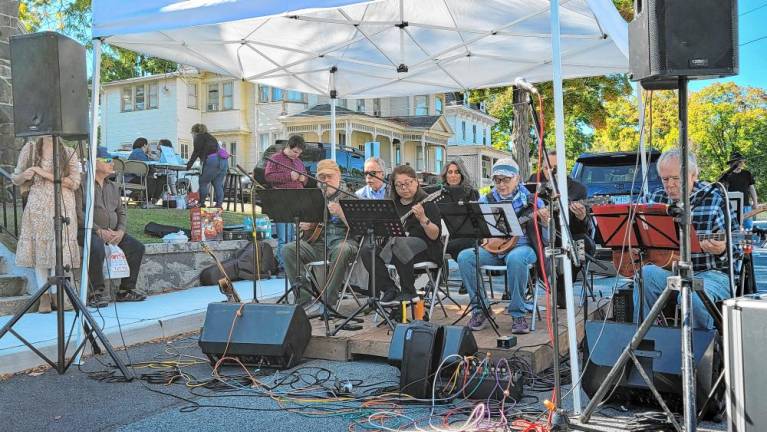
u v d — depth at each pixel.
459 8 6.35
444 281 6.03
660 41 2.91
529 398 3.88
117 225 6.81
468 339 4.04
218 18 4.41
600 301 6.15
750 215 5.43
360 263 5.72
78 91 4.65
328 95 8.33
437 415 3.60
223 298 7.06
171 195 12.48
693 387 2.76
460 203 4.60
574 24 6.23
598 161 9.36
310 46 7.11
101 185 6.67
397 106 30.92
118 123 27.69
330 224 5.91
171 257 7.78
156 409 3.74
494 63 7.47
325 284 5.00
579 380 3.45
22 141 8.90
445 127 30.25
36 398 3.97
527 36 6.59
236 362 4.71
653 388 3.17
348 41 7.04
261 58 7.18
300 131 25.41
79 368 4.70
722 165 38.72
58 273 4.53
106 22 4.79
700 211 3.89
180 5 4.54
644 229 3.93
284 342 4.47
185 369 4.68
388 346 4.66
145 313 6.16
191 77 26.72
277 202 5.03
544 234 4.95
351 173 14.76
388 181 6.29
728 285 3.96
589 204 5.55
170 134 26.38
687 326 2.82
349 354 4.80
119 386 4.23
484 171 36.28
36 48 4.41
